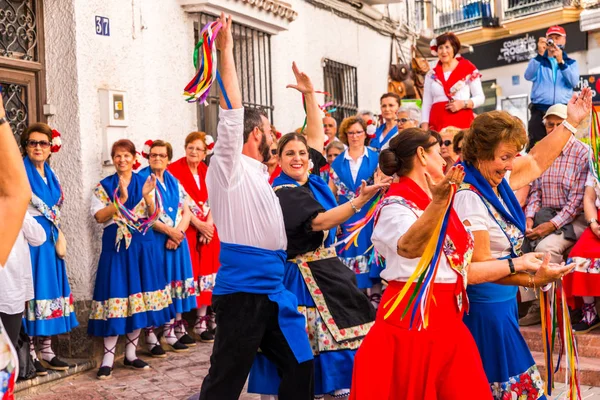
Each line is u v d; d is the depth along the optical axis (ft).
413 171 11.28
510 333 12.06
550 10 63.87
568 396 12.68
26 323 19.20
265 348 13.67
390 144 11.45
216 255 24.67
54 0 21.67
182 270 23.13
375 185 13.17
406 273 10.77
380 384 10.77
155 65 24.94
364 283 24.03
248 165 13.46
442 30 75.10
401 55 45.19
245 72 29.78
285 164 14.62
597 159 16.80
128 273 21.29
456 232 10.77
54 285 19.58
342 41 37.86
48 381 19.85
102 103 22.38
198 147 24.45
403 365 10.69
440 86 27.81
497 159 11.62
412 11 47.67
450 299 10.78
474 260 11.46
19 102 21.25
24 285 16.08
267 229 13.30
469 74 27.66
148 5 24.47
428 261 9.95
